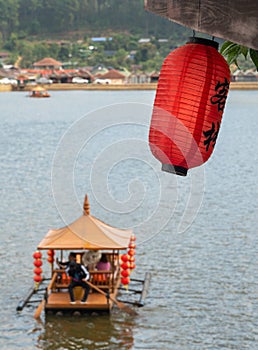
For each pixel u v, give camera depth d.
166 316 21.27
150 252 27.95
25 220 35.28
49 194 42.91
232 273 25.42
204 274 25.30
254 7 5.01
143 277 25.05
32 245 30.05
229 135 89.88
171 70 5.89
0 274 25.45
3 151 69.62
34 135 87.00
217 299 22.67
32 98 180.25
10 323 20.80
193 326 20.56
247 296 22.92
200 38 5.93
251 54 6.13
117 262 23.78
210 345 19.36
